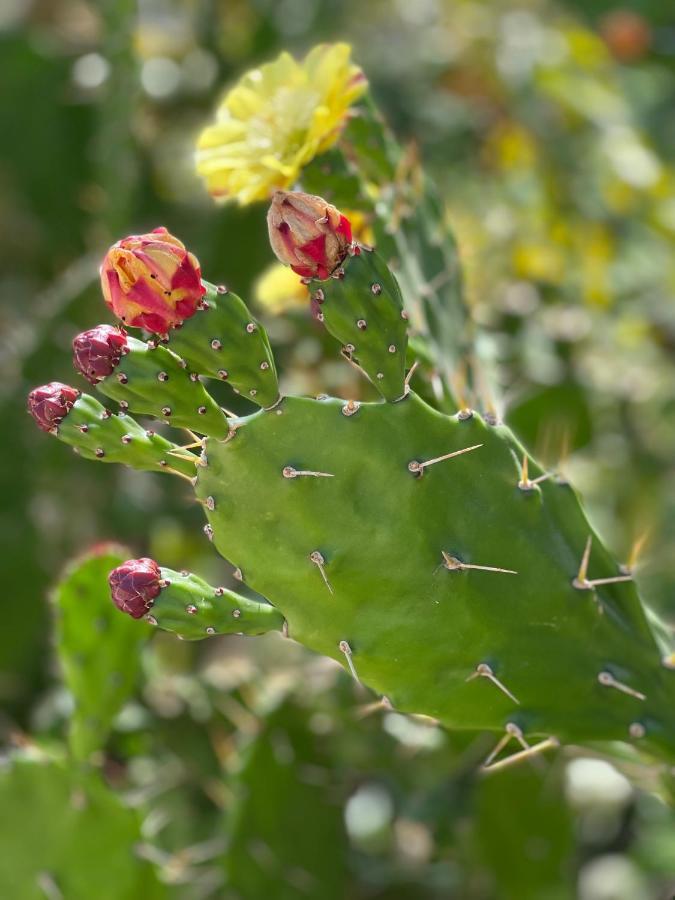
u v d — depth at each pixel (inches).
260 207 47.4
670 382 57.7
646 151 57.7
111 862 33.6
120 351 24.7
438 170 59.7
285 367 43.3
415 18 64.8
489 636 26.2
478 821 40.0
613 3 66.6
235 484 25.0
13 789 33.0
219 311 24.5
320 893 38.2
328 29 59.4
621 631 27.4
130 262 24.3
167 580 25.6
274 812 37.5
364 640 25.8
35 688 49.2
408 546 25.4
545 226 56.6
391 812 42.8
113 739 40.3
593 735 27.3
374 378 25.5
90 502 49.6
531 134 57.9
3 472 46.4
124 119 46.6
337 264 25.1
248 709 40.8
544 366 50.8
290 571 25.3
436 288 32.3
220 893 36.8
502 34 60.2
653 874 47.0
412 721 37.7
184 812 41.1
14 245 58.6
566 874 40.6
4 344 52.9
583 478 54.6
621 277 57.5
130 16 45.8
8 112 52.9
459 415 26.0
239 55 56.7
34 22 59.8
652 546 53.4
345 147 32.1
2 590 47.1
